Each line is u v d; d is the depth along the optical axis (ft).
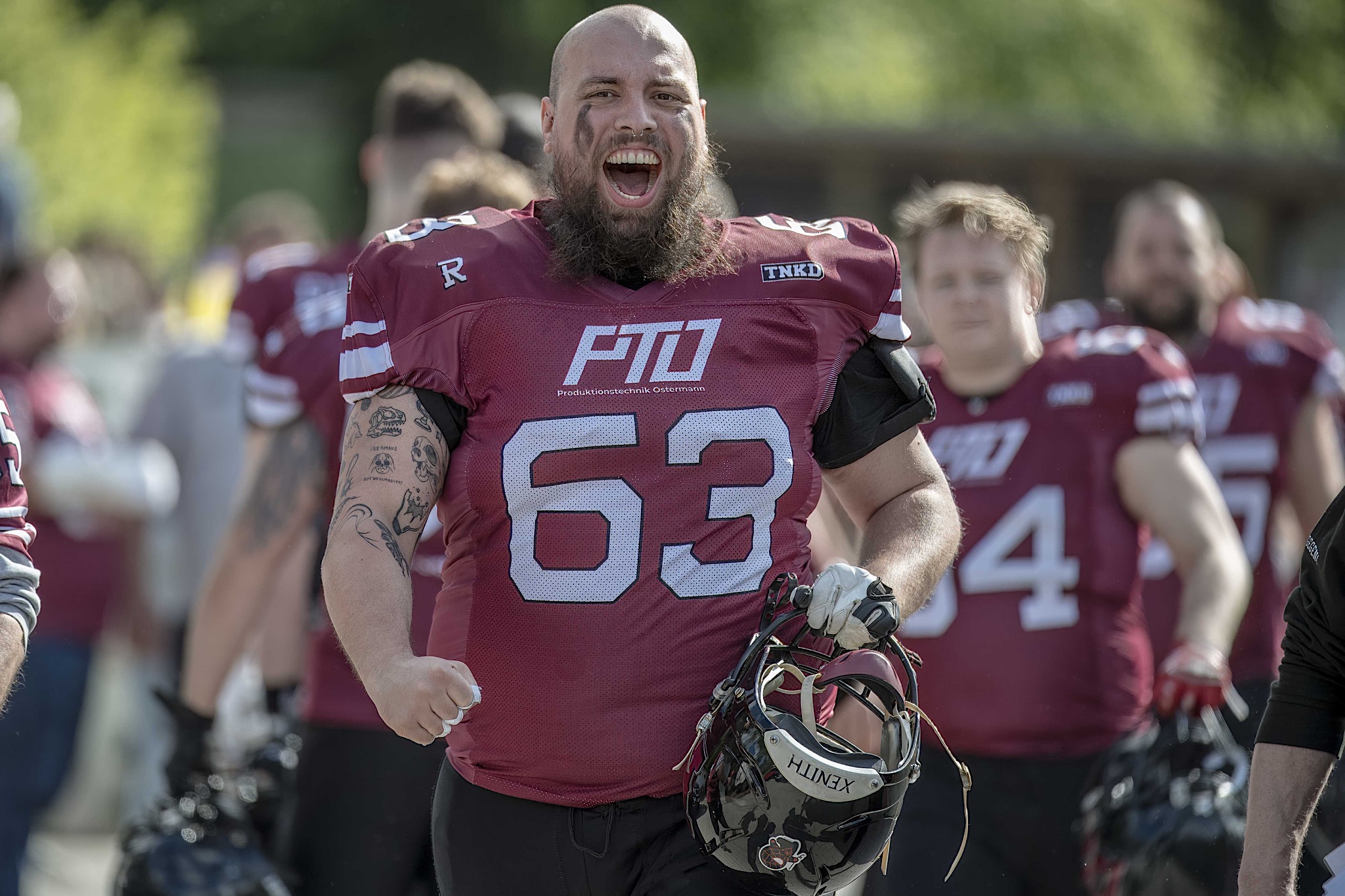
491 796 35.91
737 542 35.47
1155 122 269.23
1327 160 171.01
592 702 34.86
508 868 35.76
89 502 75.41
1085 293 169.58
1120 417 53.57
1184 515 53.26
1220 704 52.60
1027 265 53.52
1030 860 52.34
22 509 39.60
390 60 266.16
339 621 34.22
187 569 86.02
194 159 175.42
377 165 64.08
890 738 34.55
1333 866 36.04
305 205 232.53
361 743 51.60
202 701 53.06
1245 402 68.85
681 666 34.99
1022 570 52.85
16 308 76.74
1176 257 69.51
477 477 35.37
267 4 272.72
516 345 35.45
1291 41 302.86
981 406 54.19
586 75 36.04
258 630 61.11
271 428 53.31
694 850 35.06
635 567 35.01
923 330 63.00
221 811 52.37
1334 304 172.45
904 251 55.57
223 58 273.54
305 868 52.03
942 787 52.11
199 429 84.69
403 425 35.53
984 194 54.13
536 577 35.12
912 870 51.13
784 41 247.29
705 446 35.22
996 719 51.98
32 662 74.08
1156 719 52.75
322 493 53.52
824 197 170.81
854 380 37.29
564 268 36.01
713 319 35.94
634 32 36.29
